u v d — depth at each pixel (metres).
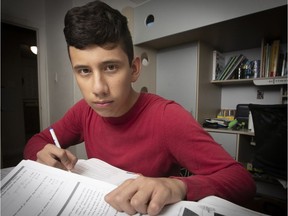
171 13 1.47
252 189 0.39
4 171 0.49
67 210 0.30
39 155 0.51
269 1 1.08
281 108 1.15
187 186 0.33
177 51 1.78
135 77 0.51
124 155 0.58
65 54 2.13
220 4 1.25
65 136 0.73
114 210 0.30
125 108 0.54
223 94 2.04
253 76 1.71
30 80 3.45
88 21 0.40
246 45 1.81
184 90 1.75
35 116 3.54
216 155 0.44
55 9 2.25
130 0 2.17
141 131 0.55
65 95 2.18
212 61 1.85
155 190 0.29
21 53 3.21
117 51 0.41
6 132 2.82
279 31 1.44
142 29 1.66
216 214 0.28
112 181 0.43
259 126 1.32
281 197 1.58
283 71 1.52
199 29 1.38
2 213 0.31
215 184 0.35
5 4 2.19
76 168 0.50
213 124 1.70
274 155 1.25
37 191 0.35
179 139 0.50
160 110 0.54
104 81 0.41
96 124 0.64
